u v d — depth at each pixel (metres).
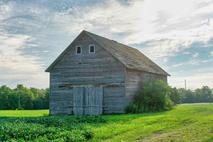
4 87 113.00
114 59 38.53
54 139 17.05
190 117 28.73
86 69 40.03
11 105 103.88
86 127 21.81
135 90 40.75
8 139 16.83
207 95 94.19
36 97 105.81
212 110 41.09
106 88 38.72
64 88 41.00
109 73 38.69
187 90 95.06
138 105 38.41
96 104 39.03
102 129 20.98
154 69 49.66
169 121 25.84
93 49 39.88
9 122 25.58
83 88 39.94
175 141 16.20
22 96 104.25
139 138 17.81
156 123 24.80
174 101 54.69
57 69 41.56
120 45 49.06
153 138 17.61
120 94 37.94
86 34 40.09
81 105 39.78
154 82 41.56
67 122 25.47
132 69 39.84
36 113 50.28
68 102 40.59
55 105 41.25
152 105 40.53
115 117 30.50
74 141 16.95
